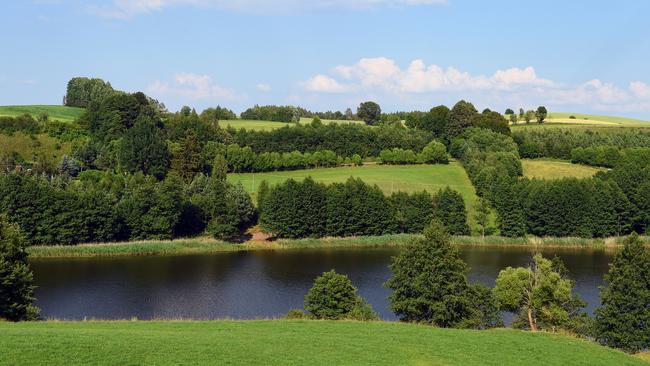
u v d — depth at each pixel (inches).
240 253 4626.0
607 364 1772.9
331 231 5221.5
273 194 5113.2
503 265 4062.5
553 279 2482.8
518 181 5797.2
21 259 2321.6
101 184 5132.9
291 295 3272.6
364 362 1574.8
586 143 7150.6
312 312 2475.4
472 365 1628.9
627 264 2378.2
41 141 6186.0
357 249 4867.1
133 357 1438.2
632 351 2294.5
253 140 7057.1
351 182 5413.4
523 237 5177.2
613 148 6638.8
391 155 7052.2
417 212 5349.4
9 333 1569.9
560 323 2427.4
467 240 5064.0
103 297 3166.8
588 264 4156.0
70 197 4515.3
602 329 2353.6
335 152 7185.0
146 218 4756.4
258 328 1989.4
